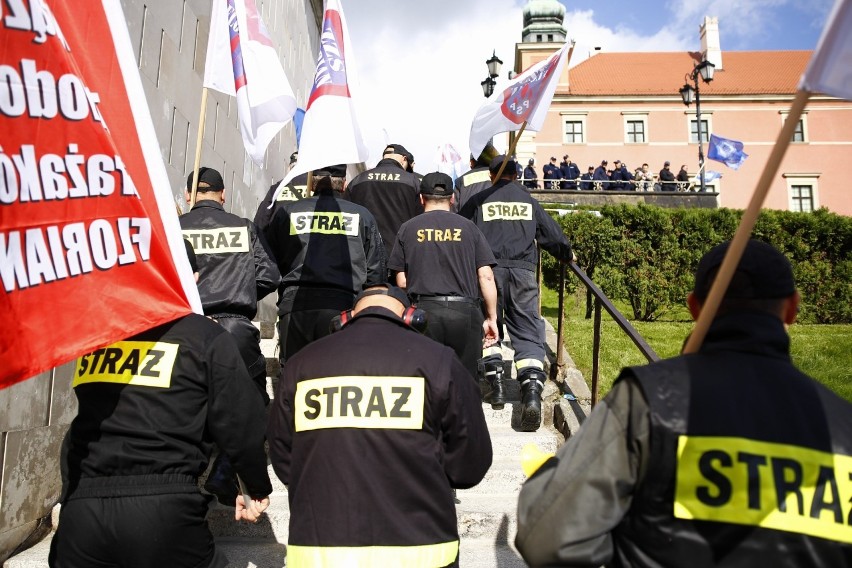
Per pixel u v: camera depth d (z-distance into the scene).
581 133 38.66
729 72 40.94
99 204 1.93
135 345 2.11
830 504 1.20
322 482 1.88
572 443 1.40
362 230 3.66
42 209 1.77
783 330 1.40
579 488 1.32
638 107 38.50
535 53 39.78
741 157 22.73
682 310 12.40
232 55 3.88
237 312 3.29
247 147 3.82
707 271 1.50
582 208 13.05
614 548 1.35
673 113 38.38
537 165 38.19
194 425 2.10
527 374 4.16
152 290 2.05
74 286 1.83
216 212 3.44
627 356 6.66
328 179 3.72
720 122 38.19
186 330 2.13
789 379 1.33
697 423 1.27
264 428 2.23
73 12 1.95
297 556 1.85
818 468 1.22
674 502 1.24
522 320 4.34
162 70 5.07
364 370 1.98
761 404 1.28
